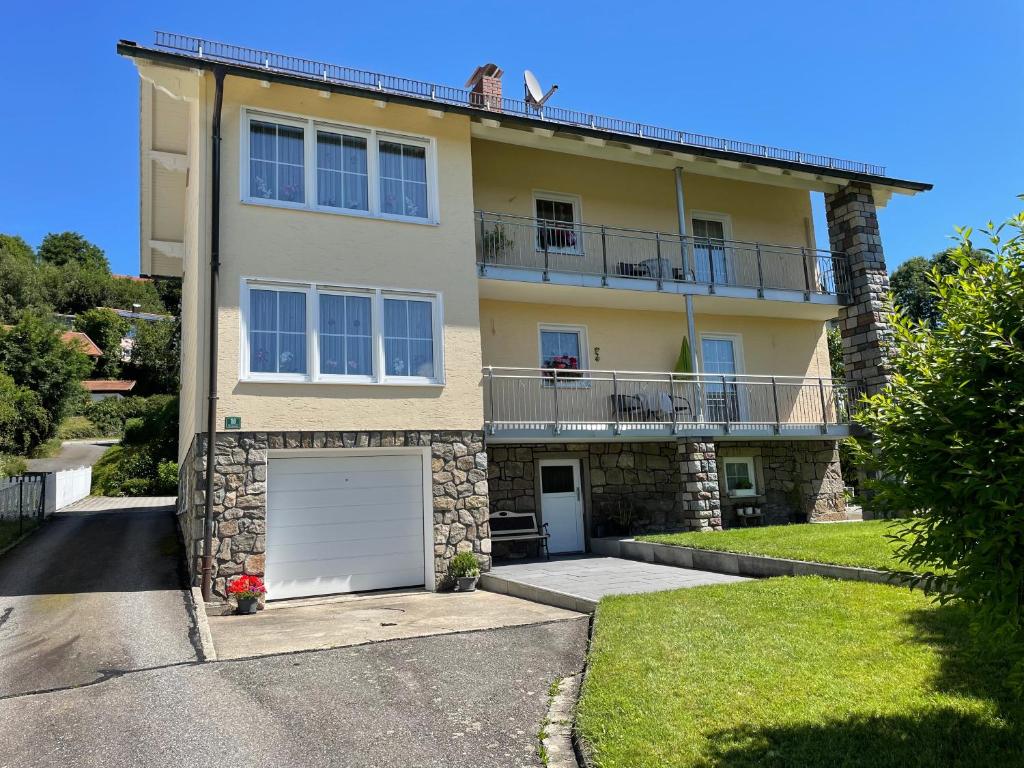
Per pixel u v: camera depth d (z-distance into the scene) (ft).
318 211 35.42
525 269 42.22
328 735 15.53
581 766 13.76
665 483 48.93
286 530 33.55
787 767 12.78
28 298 171.83
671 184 52.65
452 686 18.51
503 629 24.27
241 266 33.40
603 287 44.24
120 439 119.34
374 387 35.06
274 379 33.06
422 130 38.78
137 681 19.44
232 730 15.84
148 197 52.26
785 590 24.90
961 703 14.80
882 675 16.55
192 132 38.55
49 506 60.70
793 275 55.42
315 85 35.01
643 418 46.19
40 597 31.19
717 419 51.62
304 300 34.60
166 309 211.41
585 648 21.62
